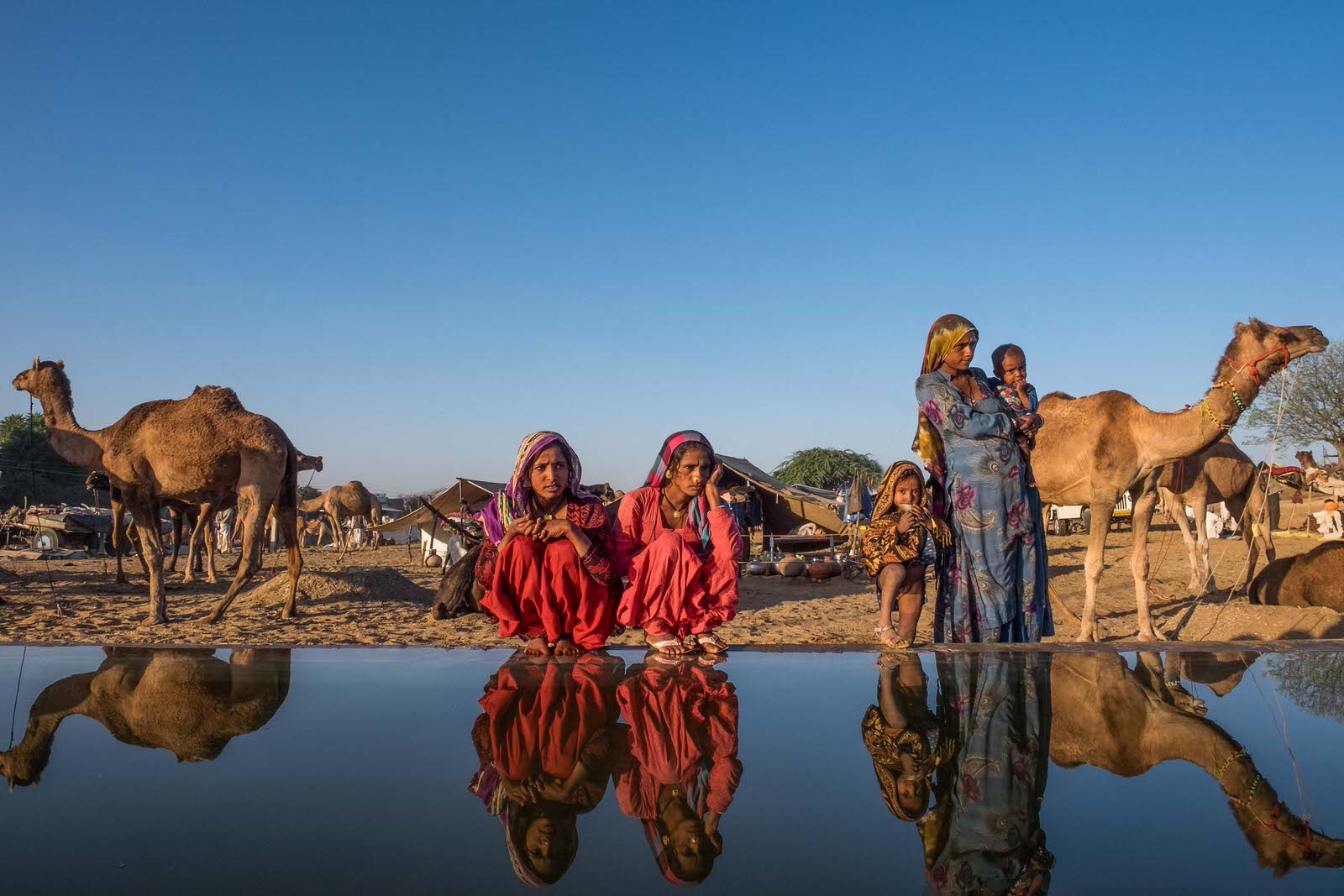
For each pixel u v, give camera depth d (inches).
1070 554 765.9
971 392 191.8
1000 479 182.7
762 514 999.6
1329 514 900.6
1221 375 272.2
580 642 131.7
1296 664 110.3
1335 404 1087.0
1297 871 40.3
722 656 120.9
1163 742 69.0
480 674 99.9
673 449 139.7
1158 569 611.5
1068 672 105.5
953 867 40.3
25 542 1259.8
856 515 853.8
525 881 37.9
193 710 78.9
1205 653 119.5
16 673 98.0
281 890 35.8
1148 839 45.1
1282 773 59.1
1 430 2347.4
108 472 387.2
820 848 43.3
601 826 47.5
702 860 41.6
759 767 61.2
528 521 130.7
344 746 65.5
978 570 181.8
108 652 115.3
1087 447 294.8
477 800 51.7
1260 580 367.6
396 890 36.4
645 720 76.8
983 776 58.5
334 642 346.9
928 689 93.0
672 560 129.3
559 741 68.5
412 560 1083.9
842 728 74.4
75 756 61.7
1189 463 464.4
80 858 40.5
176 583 610.9
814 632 378.9
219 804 49.7
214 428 380.2
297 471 411.2
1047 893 37.1
